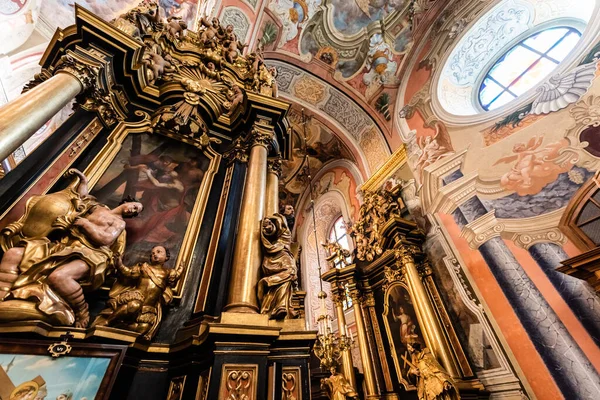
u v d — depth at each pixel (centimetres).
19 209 192
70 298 158
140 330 182
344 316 688
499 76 693
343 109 980
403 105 866
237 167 335
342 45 895
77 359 145
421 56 877
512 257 439
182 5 559
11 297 141
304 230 1116
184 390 165
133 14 354
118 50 302
